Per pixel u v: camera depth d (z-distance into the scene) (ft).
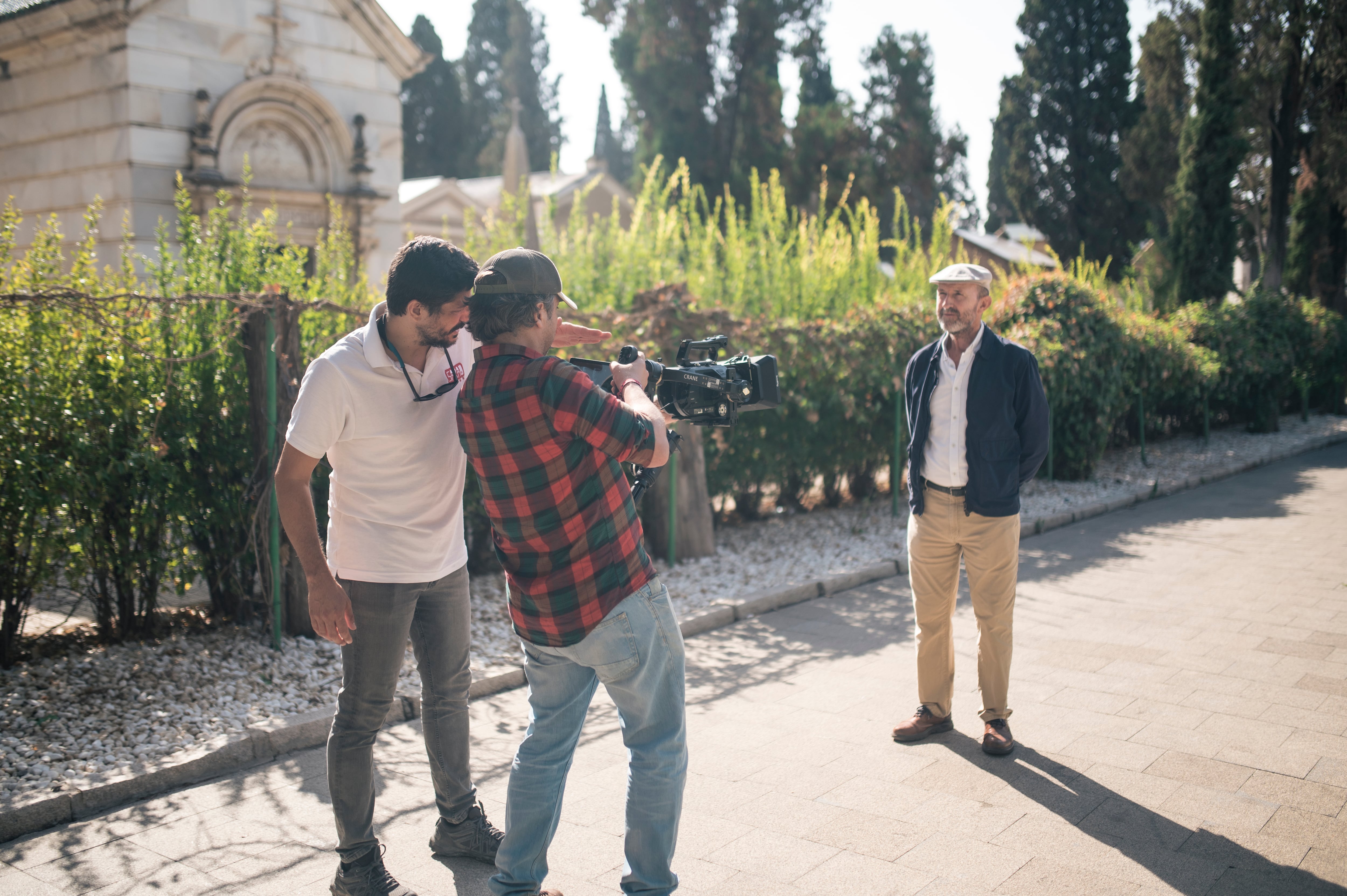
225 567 17.69
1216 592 21.15
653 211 34.45
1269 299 57.77
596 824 10.98
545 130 164.66
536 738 8.44
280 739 13.35
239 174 45.98
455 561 9.78
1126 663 16.39
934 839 10.43
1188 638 17.76
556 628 7.96
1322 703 14.29
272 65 46.52
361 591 9.02
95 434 15.66
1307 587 21.40
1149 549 25.89
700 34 82.23
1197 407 49.52
